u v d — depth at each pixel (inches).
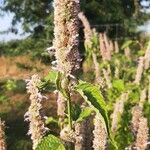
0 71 139.4
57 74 13.7
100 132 16.0
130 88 42.3
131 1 168.7
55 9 13.6
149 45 48.1
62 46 13.6
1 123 14.9
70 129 14.6
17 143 55.6
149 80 42.6
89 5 162.4
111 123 31.1
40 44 153.2
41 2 165.2
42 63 124.5
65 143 14.6
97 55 57.5
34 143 14.6
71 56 13.6
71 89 13.6
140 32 158.9
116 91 41.6
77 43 13.6
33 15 164.6
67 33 13.5
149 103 35.3
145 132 20.4
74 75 13.7
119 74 55.8
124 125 29.4
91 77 55.5
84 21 57.0
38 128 14.6
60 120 17.2
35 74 14.5
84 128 15.9
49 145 13.7
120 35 164.4
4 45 159.2
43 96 14.6
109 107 33.8
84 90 13.3
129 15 169.2
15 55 154.2
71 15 13.5
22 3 165.2
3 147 14.9
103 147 15.9
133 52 63.5
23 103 76.2
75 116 15.3
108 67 52.1
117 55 61.9
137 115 25.5
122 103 31.0
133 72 55.3
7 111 71.7
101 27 166.1
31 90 14.5
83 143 15.7
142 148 20.3
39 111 14.6
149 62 46.6
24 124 64.6
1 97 74.8
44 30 157.6
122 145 28.2
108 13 163.2
